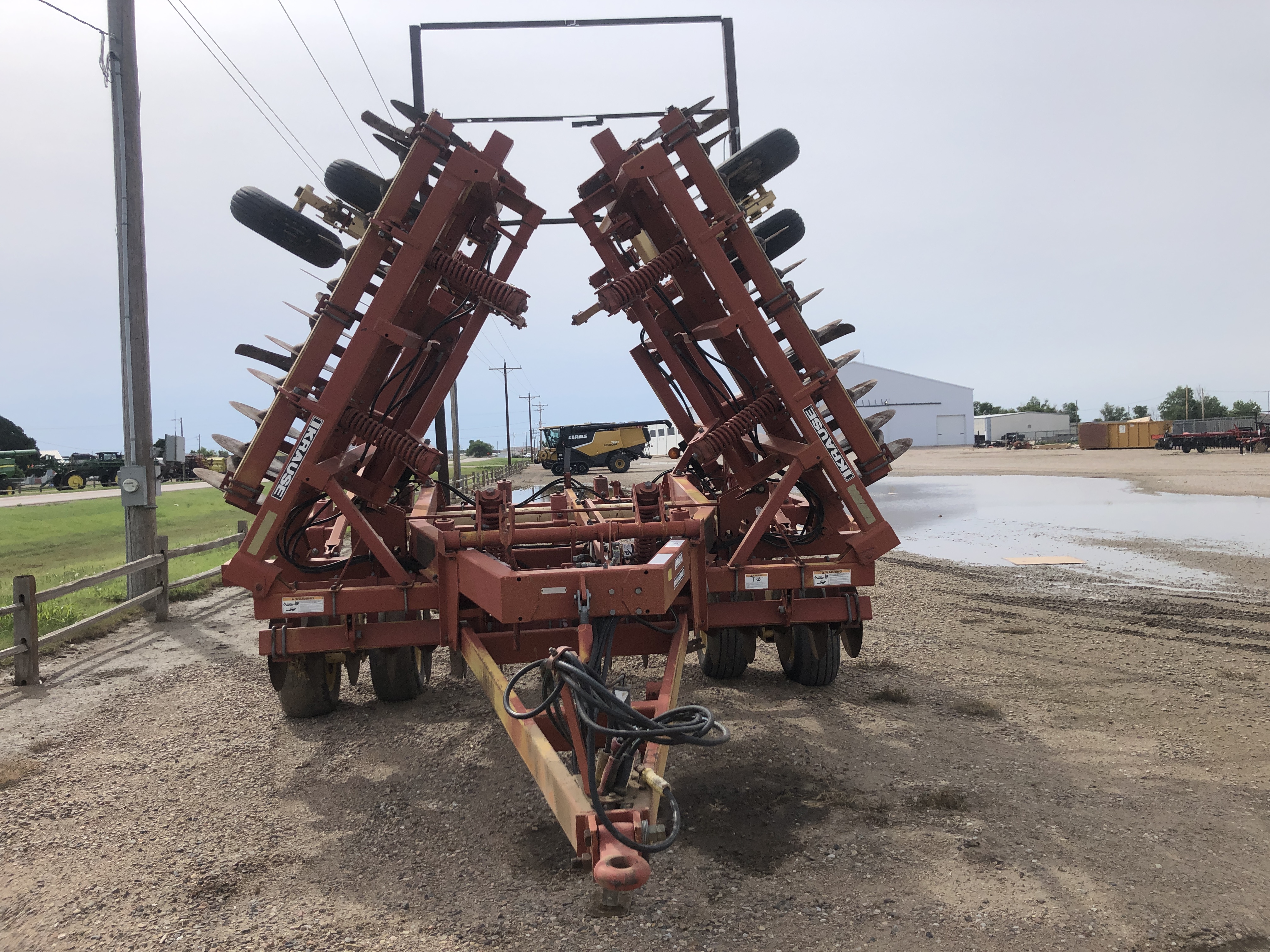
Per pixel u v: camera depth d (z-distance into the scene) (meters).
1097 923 3.23
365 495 6.10
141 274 10.62
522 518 6.40
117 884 3.75
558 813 3.02
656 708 3.70
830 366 5.82
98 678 7.41
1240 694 6.20
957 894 3.47
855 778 4.76
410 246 5.29
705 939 3.20
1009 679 6.76
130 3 10.55
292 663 5.80
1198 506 21.17
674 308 7.05
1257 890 3.46
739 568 5.64
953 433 98.19
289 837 4.21
